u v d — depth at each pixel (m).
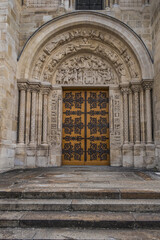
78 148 12.30
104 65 12.60
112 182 6.53
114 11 11.95
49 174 8.38
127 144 11.42
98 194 5.27
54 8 12.02
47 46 11.98
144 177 7.56
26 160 10.92
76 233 4.09
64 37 12.09
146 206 4.82
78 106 12.63
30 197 5.31
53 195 5.30
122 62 12.11
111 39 11.97
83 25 11.88
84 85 12.31
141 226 4.29
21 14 12.05
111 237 3.92
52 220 4.36
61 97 12.35
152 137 11.02
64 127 12.49
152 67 11.15
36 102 11.81
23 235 4.01
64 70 12.61
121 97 12.11
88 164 12.14
